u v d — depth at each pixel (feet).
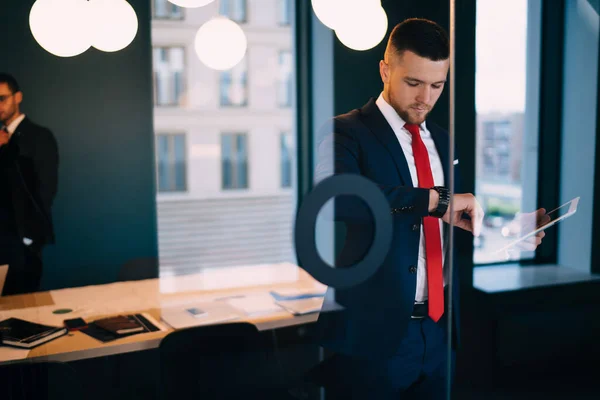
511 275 4.99
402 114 4.35
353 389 4.52
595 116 4.92
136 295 6.44
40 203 7.63
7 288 6.93
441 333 4.44
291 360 5.44
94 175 9.89
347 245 4.27
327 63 6.17
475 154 4.73
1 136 7.64
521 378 4.89
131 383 5.57
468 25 4.56
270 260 7.88
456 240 4.78
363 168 4.27
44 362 4.73
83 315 5.72
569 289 4.95
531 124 4.88
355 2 4.35
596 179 4.95
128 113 10.15
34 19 5.17
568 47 4.89
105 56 9.73
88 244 9.88
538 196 4.96
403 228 4.29
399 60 4.36
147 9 9.98
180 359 5.19
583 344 5.02
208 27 7.43
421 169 4.34
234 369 5.30
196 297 6.16
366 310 4.37
